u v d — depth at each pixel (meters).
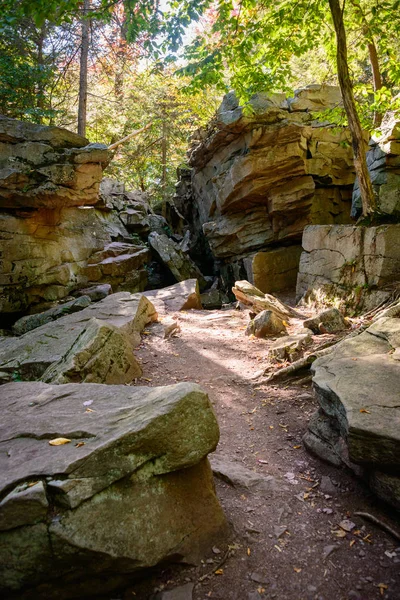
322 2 9.31
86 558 2.14
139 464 2.42
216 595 2.32
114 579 2.31
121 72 21.23
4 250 11.82
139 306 8.01
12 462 2.41
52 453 2.44
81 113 16.17
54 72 16.83
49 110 14.88
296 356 5.92
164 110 22.11
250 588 2.36
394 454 2.75
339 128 12.22
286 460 3.72
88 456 2.31
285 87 10.47
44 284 12.76
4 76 13.91
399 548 2.59
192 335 7.74
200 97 19.59
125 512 2.31
